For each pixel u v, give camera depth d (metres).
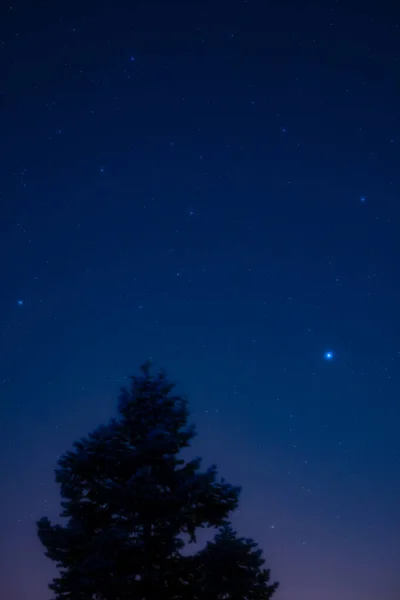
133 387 13.28
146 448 12.16
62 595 11.37
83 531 11.67
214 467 12.16
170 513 11.85
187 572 11.59
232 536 11.69
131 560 11.43
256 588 11.35
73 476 12.17
